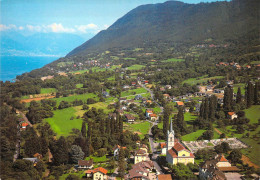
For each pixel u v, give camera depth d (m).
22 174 168.75
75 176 169.25
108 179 173.25
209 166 166.25
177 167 172.50
